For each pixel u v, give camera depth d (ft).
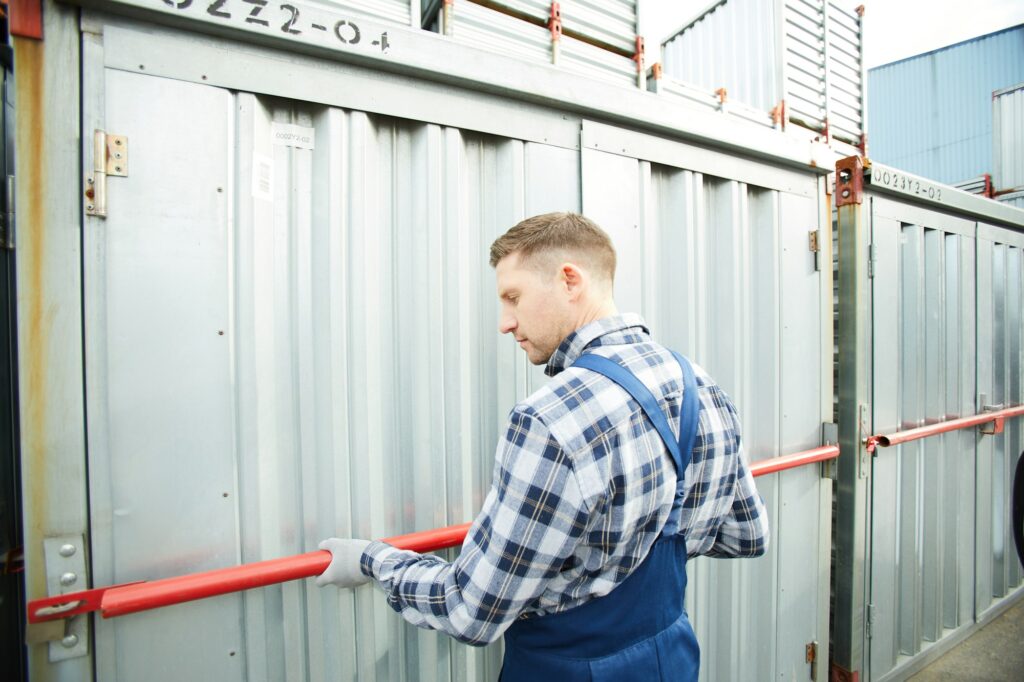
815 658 6.22
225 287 3.18
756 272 5.79
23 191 2.70
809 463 6.10
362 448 3.57
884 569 6.95
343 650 3.62
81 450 2.84
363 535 3.58
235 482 3.23
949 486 8.03
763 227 5.79
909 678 7.39
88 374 2.85
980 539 8.69
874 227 6.59
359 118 3.53
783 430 5.85
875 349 6.71
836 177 6.36
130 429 2.95
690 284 5.16
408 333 3.79
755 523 2.99
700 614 5.31
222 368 3.18
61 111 2.77
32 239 2.72
